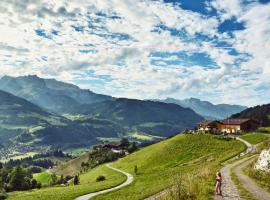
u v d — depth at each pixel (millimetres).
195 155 116625
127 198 65500
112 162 195125
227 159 92875
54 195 80750
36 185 197750
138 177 102688
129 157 164625
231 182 47438
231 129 188125
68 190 89438
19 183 193500
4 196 120875
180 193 37375
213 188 41031
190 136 137875
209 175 54000
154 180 86750
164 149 131625
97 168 181000
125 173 123000
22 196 87000
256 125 189750
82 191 83938
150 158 130625
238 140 127812
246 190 40406
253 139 131250
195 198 35906
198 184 41250
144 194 65250
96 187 90000
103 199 70875
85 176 161750
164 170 103562
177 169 95312
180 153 122062
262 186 43875
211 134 151875
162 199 38906
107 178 122688
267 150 59750
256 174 54156
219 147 119812
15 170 197875
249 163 75688
